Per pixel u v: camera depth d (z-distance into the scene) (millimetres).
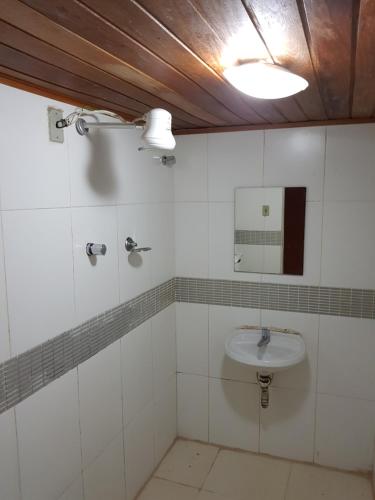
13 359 1405
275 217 2449
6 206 1348
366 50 1094
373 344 2365
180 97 1651
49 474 1609
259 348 2439
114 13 861
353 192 2287
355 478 2457
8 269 1365
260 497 2332
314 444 2568
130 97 1639
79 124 1679
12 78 1342
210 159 2541
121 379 2115
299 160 2357
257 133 2414
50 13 855
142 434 2371
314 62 1203
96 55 1124
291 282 2480
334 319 2422
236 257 2574
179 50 1092
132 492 2283
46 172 1521
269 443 2668
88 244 1786
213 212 2586
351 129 2238
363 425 2449
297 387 2547
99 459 1949
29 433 1496
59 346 1633
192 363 2787
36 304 1499
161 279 2535
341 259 2361
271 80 1244
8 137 1343
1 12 846
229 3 821
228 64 1213
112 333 2012
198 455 2701
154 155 2365
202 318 2717
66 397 1691
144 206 2279
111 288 1984
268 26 940
